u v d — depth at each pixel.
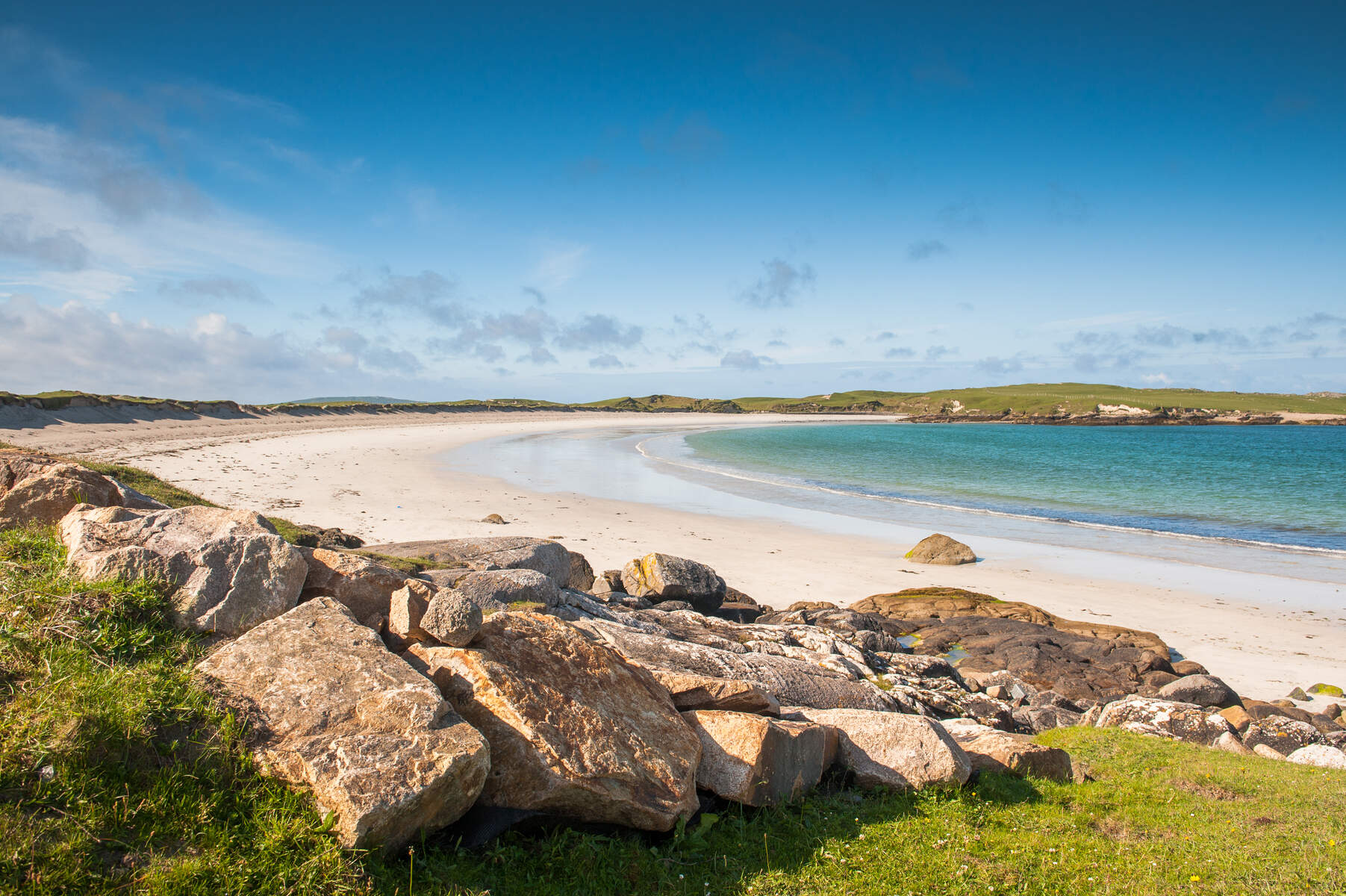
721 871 5.36
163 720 4.71
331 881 4.14
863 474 57.19
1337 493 47.03
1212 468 64.44
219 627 5.88
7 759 4.08
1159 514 38.16
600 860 5.20
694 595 17.86
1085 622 19.94
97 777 4.21
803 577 23.52
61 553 6.28
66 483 7.36
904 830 6.25
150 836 4.09
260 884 4.05
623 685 6.40
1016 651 17.12
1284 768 9.41
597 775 5.33
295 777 4.59
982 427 166.38
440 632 5.97
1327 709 13.85
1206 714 11.89
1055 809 7.14
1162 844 6.50
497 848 5.03
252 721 4.89
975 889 5.44
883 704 10.56
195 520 6.81
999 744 8.23
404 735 4.76
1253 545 29.98
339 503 29.94
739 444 93.69
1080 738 10.54
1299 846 6.52
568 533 27.47
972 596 21.03
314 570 6.93
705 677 7.30
